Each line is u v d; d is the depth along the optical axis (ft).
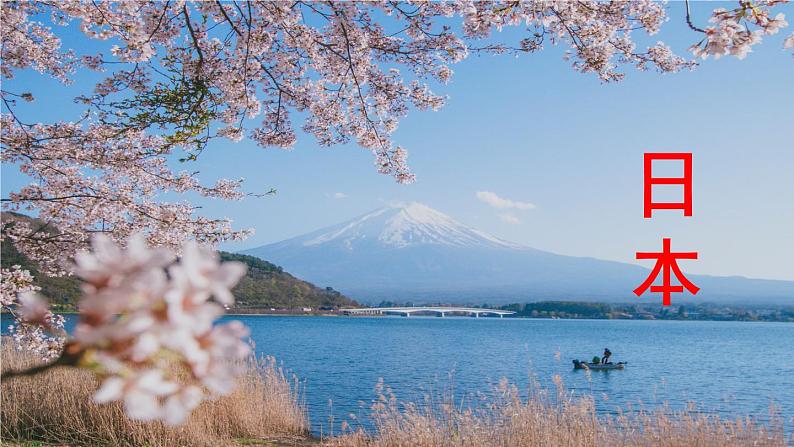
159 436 33.83
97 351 2.84
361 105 31.22
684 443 30.76
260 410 41.27
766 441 31.22
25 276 24.08
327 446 37.93
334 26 28.25
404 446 34.04
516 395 34.12
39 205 29.78
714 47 14.84
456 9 27.27
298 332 287.48
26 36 29.81
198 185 34.01
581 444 30.91
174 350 2.91
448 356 159.22
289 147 32.96
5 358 33.06
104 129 27.35
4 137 27.58
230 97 28.43
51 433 34.04
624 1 26.50
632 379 109.91
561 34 27.32
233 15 28.58
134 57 26.55
